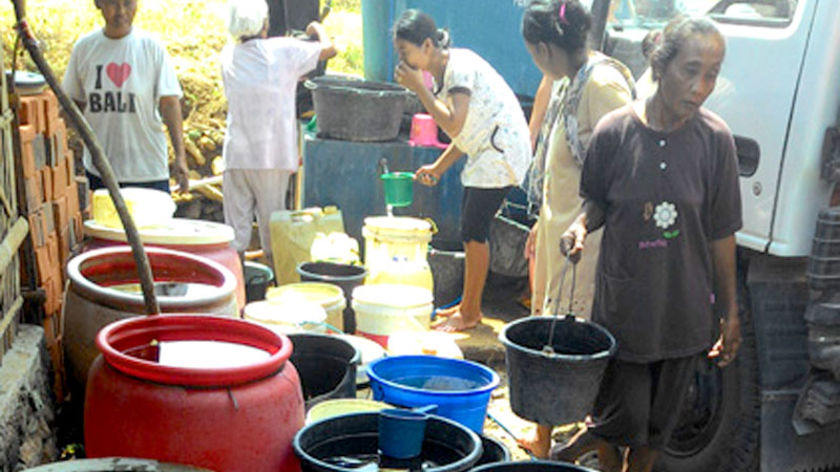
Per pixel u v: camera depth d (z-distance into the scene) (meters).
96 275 3.90
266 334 3.06
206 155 8.20
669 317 3.53
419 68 5.37
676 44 3.31
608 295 3.57
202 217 7.79
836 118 3.81
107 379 2.74
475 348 5.47
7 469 3.12
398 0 6.93
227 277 3.87
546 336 3.76
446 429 2.96
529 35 4.05
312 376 3.82
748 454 4.14
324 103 6.32
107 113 5.29
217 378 2.68
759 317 4.04
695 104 3.34
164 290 3.88
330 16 12.37
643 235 3.46
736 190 3.54
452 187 6.48
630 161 3.46
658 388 3.67
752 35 4.07
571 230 3.63
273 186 6.11
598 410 3.76
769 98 3.97
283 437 2.81
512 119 5.48
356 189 6.40
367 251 5.88
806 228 3.90
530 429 4.66
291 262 6.00
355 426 3.00
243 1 5.94
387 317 4.91
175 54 8.88
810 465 4.16
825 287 3.79
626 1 5.12
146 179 5.40
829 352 3.82
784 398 4.04
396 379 3.64
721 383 4.22
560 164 4.09
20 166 3.81
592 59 4.01
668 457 4.49
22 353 3.62
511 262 6.23
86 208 5.00
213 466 2.67
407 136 6.82
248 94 5.93
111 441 2.69
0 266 3.29
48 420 3.71
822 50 3.77
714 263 3.66
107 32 5.26
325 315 4.48
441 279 6.16
